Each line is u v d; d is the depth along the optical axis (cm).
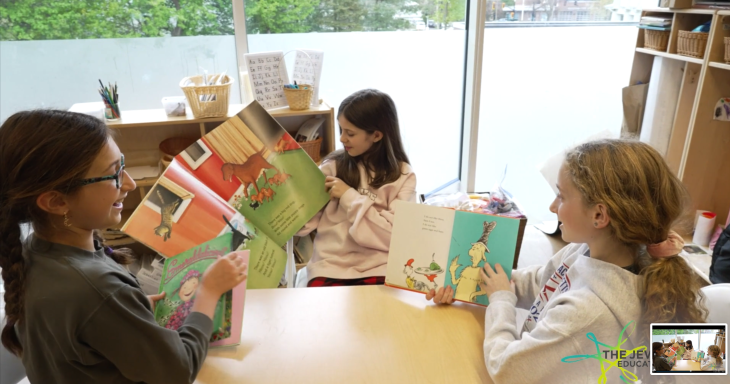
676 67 269
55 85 248
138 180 220
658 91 279
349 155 168
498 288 108
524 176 338
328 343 102
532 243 285
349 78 295
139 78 258
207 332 93
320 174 154
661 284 85
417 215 118
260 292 121
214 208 128
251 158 144
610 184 86
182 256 109
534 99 321
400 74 300
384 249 159
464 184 330
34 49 239
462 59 307
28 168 75
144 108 264
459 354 99
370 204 155
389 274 118
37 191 75
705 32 238
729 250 192
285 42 275
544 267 120
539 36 305
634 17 311
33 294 77
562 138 335
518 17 299
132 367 80
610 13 307
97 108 213
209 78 224
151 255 238
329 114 229
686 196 90
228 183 141
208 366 96
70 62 246
